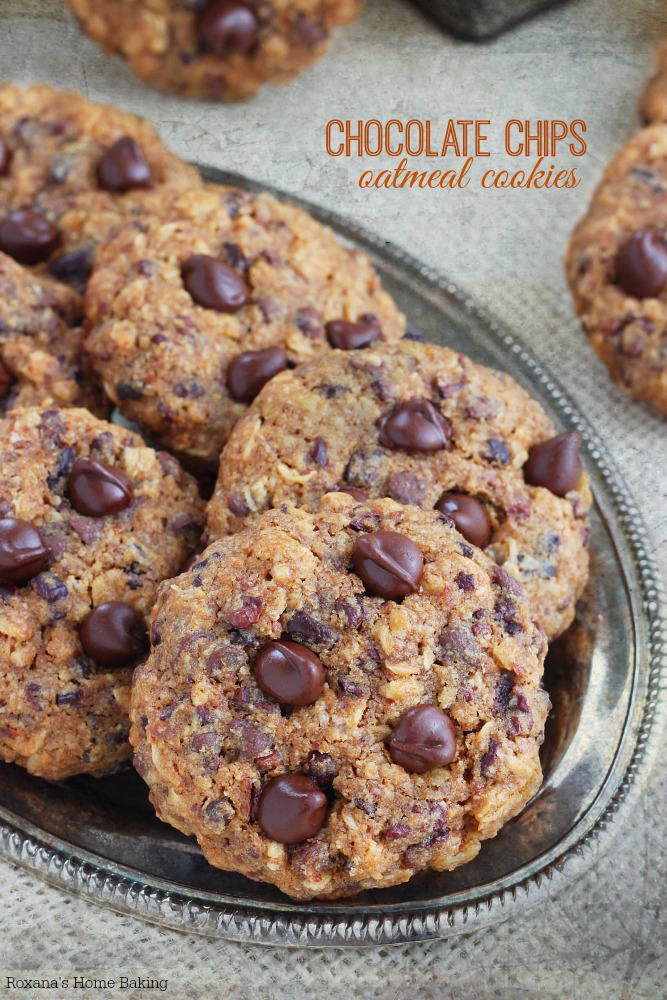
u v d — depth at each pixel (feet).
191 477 1.42
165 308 1.42
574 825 1.35
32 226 1.50
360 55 1.62
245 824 1.25
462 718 1.27
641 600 1.43
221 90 1.61
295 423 1.37
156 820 1.35
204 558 1.30
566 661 1.41
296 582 1.28
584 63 1.63
